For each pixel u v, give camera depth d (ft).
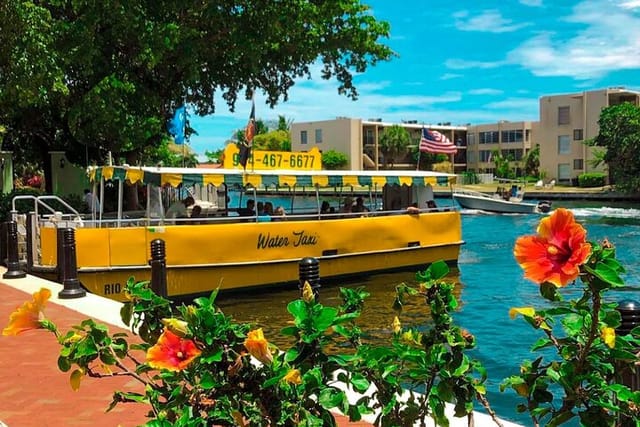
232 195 64.59
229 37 68.64
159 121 64.69
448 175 61.21
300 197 66.85
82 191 78.95
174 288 44.21
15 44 53.72
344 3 73.82
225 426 8.60
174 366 8.01
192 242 44.83
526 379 8.68
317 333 8.32
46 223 45.57
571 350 8.27
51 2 58.44
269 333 37.78
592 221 114.52
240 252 47.01
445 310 9.27
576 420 21.56
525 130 278.46
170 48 60.64
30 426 17.11
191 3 64.08
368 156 274.16
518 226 110.83
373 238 55.06
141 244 43.04
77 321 29.35
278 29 66.95
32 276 42.88
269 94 84.94
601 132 179.63
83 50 58.03
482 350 33.12
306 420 7.90
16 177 127.13
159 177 42.80
